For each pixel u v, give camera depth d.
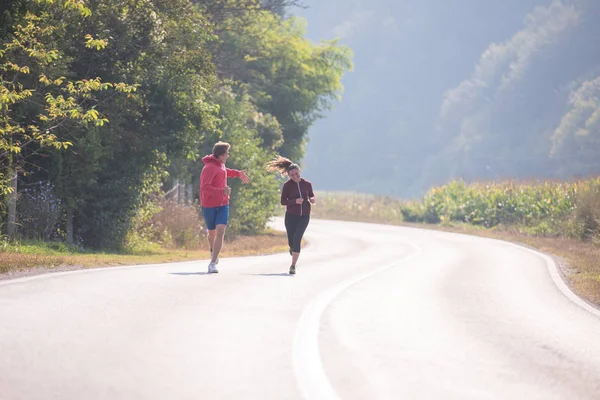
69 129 50.19
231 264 43.19
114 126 53.34
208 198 36.03
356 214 152.75
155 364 16.78
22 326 20.22
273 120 113.56
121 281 30.19
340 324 22.80
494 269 47.06
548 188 107.31
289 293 29.22
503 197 112.56
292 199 38.09
